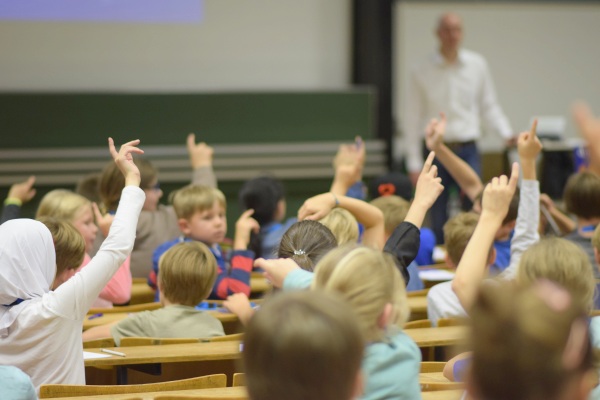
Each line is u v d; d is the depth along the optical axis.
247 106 9.57
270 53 9.91
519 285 1.30
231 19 9.75
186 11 9.55
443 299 4.11
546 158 9.09
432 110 8.69
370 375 2.08
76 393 2.80
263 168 9.65
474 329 1.28
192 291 3.88
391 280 2.09
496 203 2.84
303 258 3.07
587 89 11.38
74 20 9.24
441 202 8.25
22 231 3.13
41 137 9.01
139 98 9.23
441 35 8.62
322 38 10.08
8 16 9.06
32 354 3.07
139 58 9.48
